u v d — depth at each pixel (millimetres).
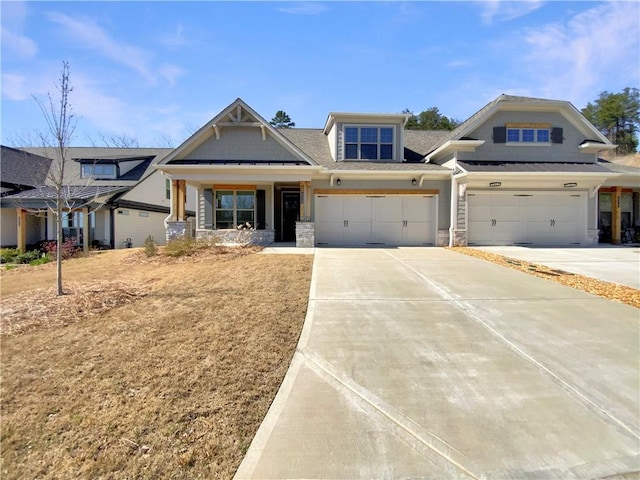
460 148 15211
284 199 17734
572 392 3850
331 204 15375
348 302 6699
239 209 16500
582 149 15906
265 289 7410
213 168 13945
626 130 52344
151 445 3051
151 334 5137
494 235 15297
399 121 16031
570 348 4871
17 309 6270
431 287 7773
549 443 3078
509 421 3365
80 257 13656
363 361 4500
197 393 3756
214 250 12195
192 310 6105
